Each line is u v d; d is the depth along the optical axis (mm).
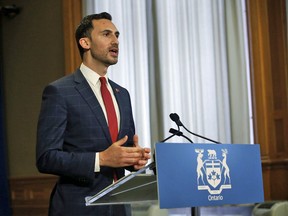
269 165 5578
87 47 2816
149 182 2135
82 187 2555
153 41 6258
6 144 7441
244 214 5207
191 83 6047
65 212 2525
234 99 5785
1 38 7551
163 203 1946
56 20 7102
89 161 2432
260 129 5672
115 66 6496
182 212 5594
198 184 2080
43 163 2488
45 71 7172
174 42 6207
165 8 6266
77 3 6883
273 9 5676
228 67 5844
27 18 7379
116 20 6590
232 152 2250
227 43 5863
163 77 6184
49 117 2580
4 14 7488
